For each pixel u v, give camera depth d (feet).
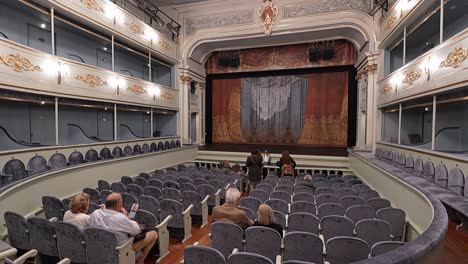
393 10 26.30
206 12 40.34
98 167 21.44
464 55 15.30
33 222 10.12
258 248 9.64
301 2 35.81
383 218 12.44
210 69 49.49
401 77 24.25
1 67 18.33
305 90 46.73
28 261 10.97
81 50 31.22
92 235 9.25
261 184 19.94
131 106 33.78
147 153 28.84
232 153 38.17
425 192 11.53
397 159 23.16
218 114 51.29
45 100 22.94
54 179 16.78
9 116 23.68
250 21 38.37
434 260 5.73
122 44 32.83
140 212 11.95
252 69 46.93
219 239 10.29
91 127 32.60
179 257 12.72
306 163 34.63
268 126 49.16
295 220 11.52
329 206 13.21
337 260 8.55
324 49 41.68
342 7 33.91
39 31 26.40
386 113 30.71
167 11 42.16
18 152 19.26
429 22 23.50
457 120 22.79
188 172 26.84
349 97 42.65
